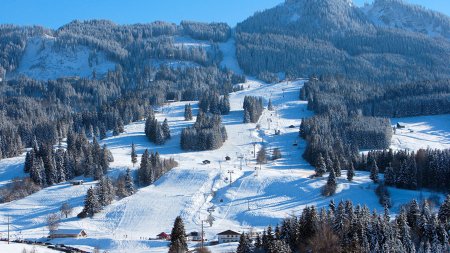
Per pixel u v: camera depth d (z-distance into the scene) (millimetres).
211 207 170750
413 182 175875
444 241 106812
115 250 133625
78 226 155500
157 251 129500
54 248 132750
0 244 132625
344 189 177250
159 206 170500
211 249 124375
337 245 106625
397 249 102500
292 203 171375
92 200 166250
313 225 111938
